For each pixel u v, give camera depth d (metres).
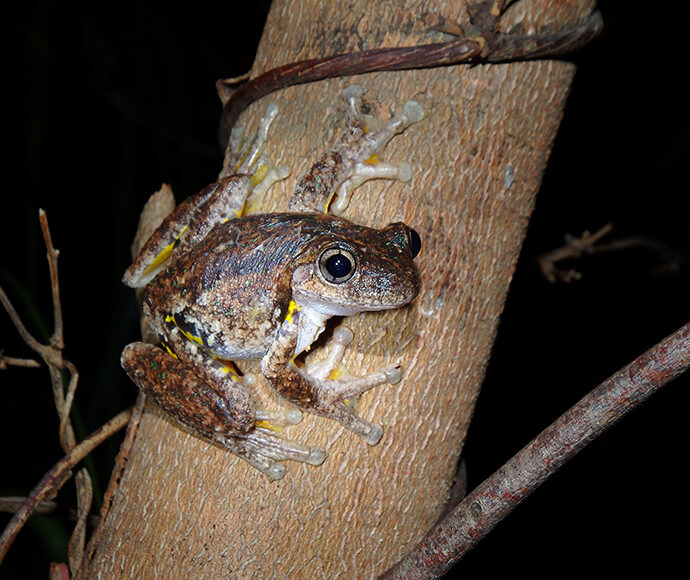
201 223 0.32
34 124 0.45
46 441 0.43
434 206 0.31
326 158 0.31
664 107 0.49
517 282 0.44
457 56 0.30
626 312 0.48
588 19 0.31
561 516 0.45
